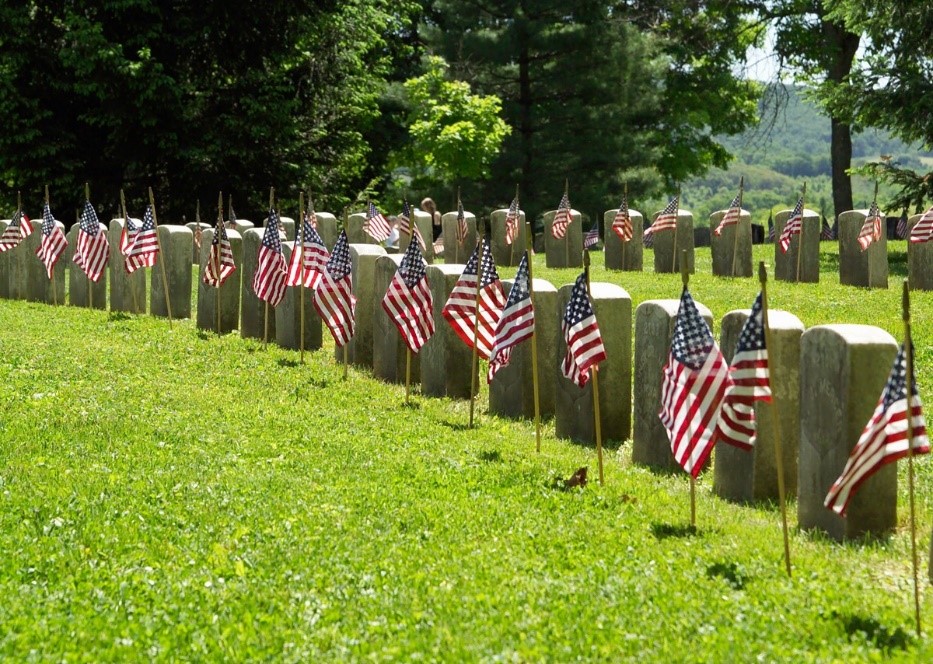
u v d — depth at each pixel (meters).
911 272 22.20
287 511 8.91
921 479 10.04
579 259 26.81
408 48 50.94
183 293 19.20
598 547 8.09
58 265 21.38
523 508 9.05
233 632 6.55
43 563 7.63
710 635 6.38
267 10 36.28
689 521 8.79
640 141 49.59
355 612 6.89
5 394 12.96
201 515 8.73
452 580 7.41
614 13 51.94
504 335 11.23
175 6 36.09
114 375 14.34
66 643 6.35
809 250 23.31
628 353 11.67
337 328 14.34
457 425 12.29
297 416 12.42
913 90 28.25
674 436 8.60
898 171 30.66
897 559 7.97
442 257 29.67
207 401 13.04
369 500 9.23
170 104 34.53
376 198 49.94
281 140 37.31
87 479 9.69
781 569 7.62
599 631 6.48
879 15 28.50
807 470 8.73
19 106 34.62
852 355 8.27
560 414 11.96
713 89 55.28
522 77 48.94
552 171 47.56
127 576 7.41
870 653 6.12
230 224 23.31
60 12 34.94
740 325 9.75
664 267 25.41
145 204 38.53
